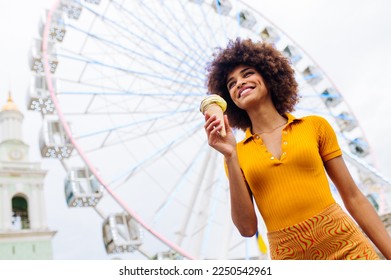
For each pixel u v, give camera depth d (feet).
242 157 9.04
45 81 53.31
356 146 67.56
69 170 54.75
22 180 129.39
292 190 8.23
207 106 9.32
